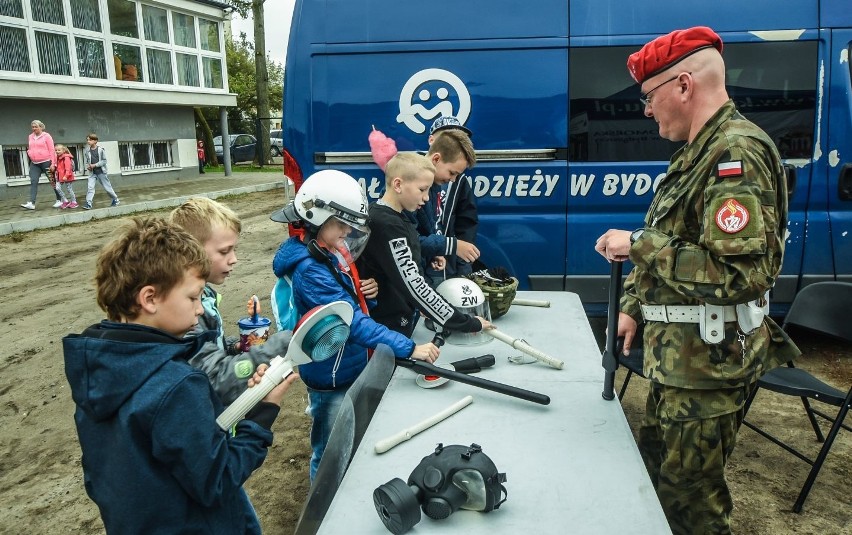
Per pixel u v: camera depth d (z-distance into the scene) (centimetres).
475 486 129
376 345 199
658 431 196
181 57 1683
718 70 165
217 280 190
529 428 167
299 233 216
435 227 310
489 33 394
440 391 191
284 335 156
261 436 137
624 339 210
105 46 1434
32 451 344
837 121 389
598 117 395
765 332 174
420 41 396
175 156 1739
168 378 123
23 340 514
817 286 296
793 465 304
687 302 167
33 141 1145
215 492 126
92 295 647
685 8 386
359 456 155
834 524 260
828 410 356
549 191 404
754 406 364
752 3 384
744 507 272
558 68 393
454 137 293
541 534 126
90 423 127
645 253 162
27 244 923
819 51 385
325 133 407
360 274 247
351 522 132
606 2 389
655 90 172
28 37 1266
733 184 150
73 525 281
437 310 222
